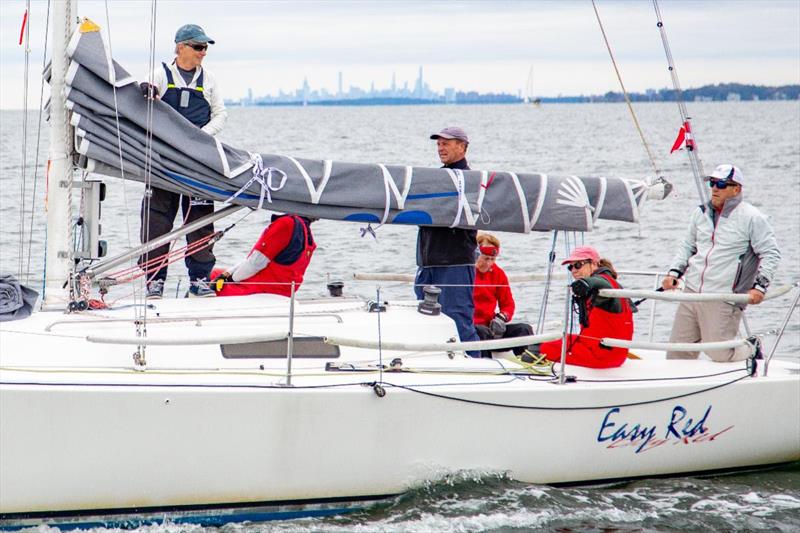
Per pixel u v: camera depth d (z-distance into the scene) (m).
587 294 25.53
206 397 21.28
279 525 22.27
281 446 21.95
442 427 23.14
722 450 26.33
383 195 25.06
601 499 24.53
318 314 24.92
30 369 21.67
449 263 26.58
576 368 26.05
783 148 193.88
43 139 125.12
